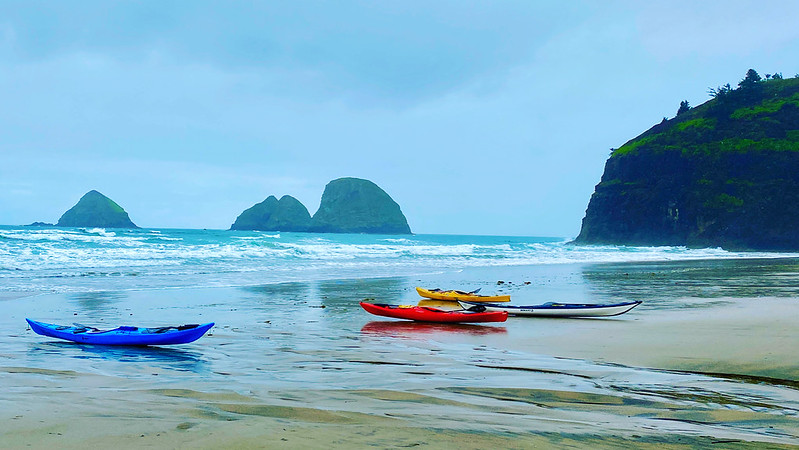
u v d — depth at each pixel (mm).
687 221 103000
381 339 10906
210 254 35812
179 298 17078
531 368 8008
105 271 24859
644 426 5012
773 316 13219
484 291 20906
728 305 15797
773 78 138875
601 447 4336
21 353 8906
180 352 9234
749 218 96188
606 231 113875
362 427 4762
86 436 4395
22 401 5652
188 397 6008
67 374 7359
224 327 11969
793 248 92188
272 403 5715
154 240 46125
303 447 4141
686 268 37156
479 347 10016
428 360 8680
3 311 13648
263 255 38844
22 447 4105
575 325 12898
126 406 5500
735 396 6281
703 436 4719
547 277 28406
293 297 17953
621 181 114938
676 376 7406
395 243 84750
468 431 4691
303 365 8195
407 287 22031
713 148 106000
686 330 11461
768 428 5027
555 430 4793
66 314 13414
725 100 116938
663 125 128375
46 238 38906
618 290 21188
